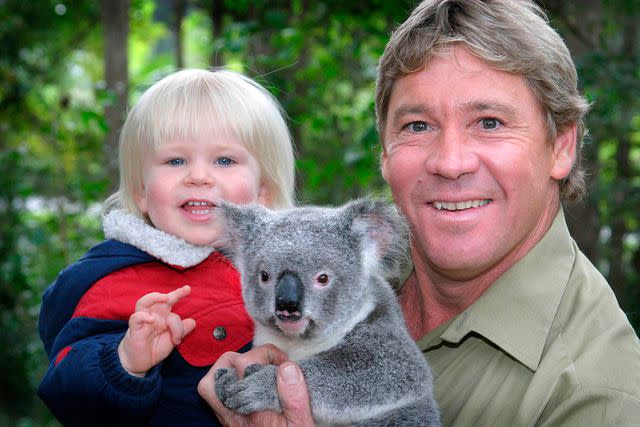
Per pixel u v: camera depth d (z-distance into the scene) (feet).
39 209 33.37
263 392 8.50
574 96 9.37
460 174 8.85
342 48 25.53
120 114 26.99
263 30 24.21
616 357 7.98
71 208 27.91
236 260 10.24
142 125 11.10
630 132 28.30
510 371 8.61
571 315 8.62
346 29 24.57
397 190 9.61
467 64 8.87
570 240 9.43
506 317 8.77
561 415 7.75
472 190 8.90
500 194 8.96
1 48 37.60
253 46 25.64
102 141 28.37
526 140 8.94
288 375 8.30
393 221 9.64
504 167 8.80
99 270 10.32
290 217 9.84
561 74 9.16
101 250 10.62
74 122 26.73
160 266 10.64
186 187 10.77
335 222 9.54
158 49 58.44
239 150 11.28
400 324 9.63
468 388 8.99
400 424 9.03
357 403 8.59
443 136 9.00
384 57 9.78
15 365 29.04
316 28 24.02
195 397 10.24
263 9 26.78
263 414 8.54
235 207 10.14
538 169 9.09
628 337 8.29
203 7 37.19
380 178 24.84
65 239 26.20
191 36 47.44
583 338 8.32
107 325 9.96
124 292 10.23
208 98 11.19
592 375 7.84
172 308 10.22
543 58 8.84
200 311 10.31
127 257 10.43
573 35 21.93
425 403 9.07
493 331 8.72
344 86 31.07
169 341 9.19
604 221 24.72
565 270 9.02
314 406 8.39
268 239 9.39
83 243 26.61
